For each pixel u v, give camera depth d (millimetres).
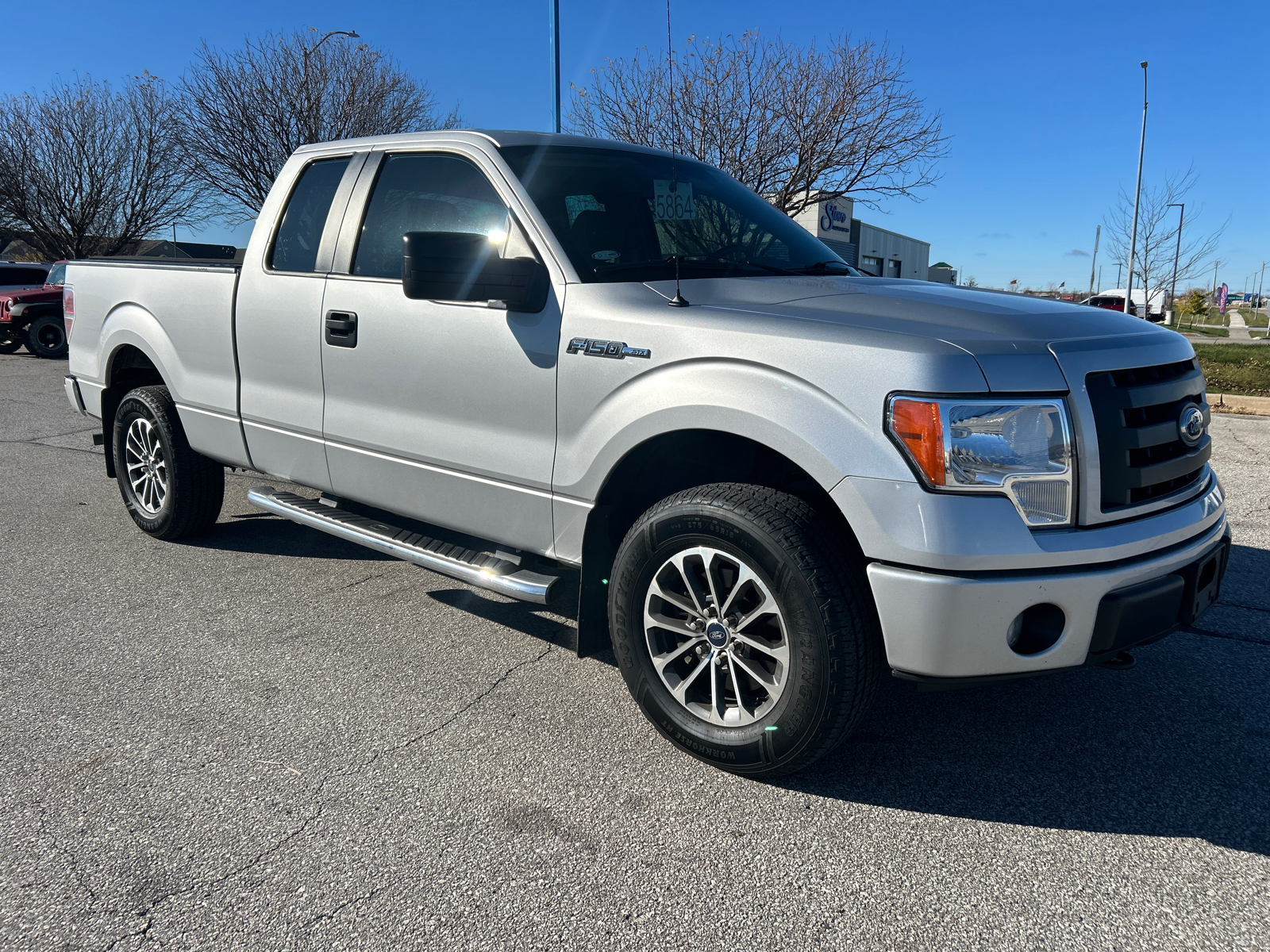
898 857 2344
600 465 2840
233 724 3002
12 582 4375
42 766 2730
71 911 2113
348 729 2980
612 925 2086
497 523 3238
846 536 2504
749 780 2707
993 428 2270
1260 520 5410
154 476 4922
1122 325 2719
